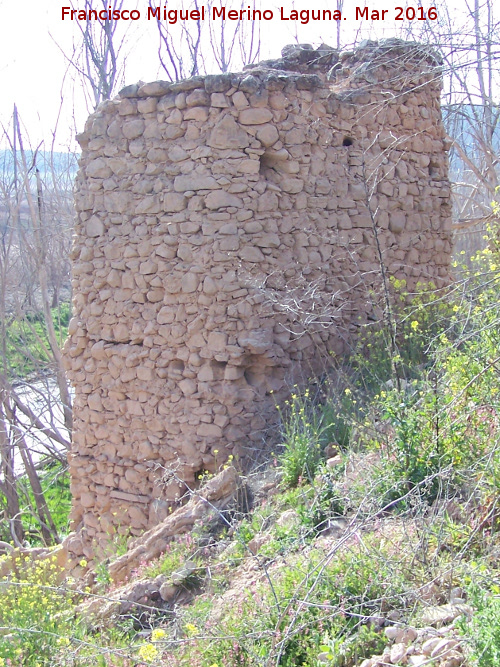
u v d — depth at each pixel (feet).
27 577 23.39
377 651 12.59
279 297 24.94
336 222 27.27
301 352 26.08
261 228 24.85
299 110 25.84
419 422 17.03
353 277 27.78
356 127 28.09
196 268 24.93
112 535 27.20
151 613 17.81
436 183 31.48
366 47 27.81
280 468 21.30
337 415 21.70
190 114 24.89
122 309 26.73
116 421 27.22
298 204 25.89
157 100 25.71
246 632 13.92
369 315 28.22
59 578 27.84
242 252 24.61
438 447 16.40
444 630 12.30
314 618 13.37
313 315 24.04
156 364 26.03
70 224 60.08
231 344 24.72
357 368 25.44
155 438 26.17
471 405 16.51
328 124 26.94
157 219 25.75
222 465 24.25
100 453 27.76
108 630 17.74
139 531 26.53
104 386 27.43
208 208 24.71
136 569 20.59
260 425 24.91
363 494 16.94
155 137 25.70
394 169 29.27
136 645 15.12
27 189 55.31
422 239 30.66
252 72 25.22
